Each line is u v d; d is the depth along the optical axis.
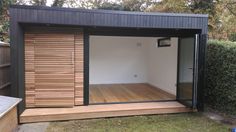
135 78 8.85
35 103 5.09
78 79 5.25
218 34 10.53
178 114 5.34
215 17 10.37
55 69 5.10
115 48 8.64
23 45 4.87
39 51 5.01
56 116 4.73
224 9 10.37
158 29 5.50
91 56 8.49
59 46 5.07
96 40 8.48
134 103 5.64
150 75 8.53
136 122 4.75
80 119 4.88
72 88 5.21
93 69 8.55
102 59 8.59
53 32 5.03
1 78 5.11
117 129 4.34
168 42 6.82
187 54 5.63
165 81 7.13
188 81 5.55
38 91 5.08
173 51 6.48
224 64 5.31
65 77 5.15
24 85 4.95
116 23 4.81
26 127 4.40
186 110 5.44
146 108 5.21
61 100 5.17
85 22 4.69
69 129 4.33
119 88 7.64
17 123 4.42
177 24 5.08
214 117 5.12
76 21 4.65
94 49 8.50
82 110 4.96
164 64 7.18
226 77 5.25
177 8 10.25
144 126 4.52
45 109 5.02
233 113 5.10
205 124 4.66
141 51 8.83
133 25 4.89
